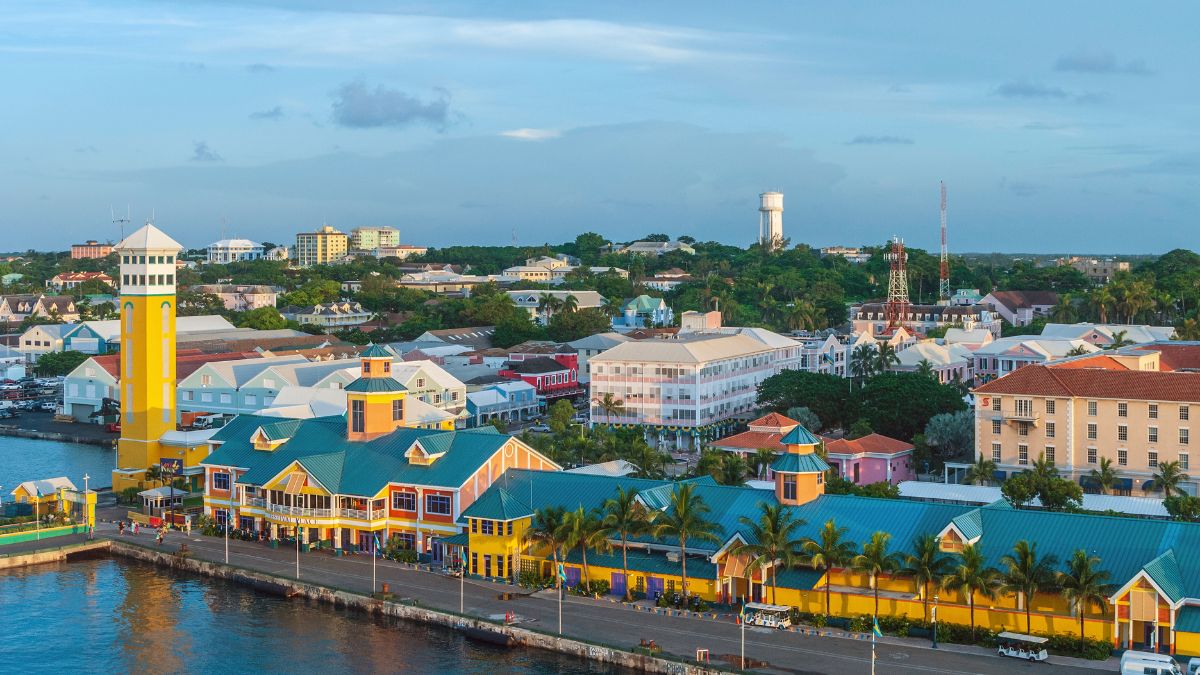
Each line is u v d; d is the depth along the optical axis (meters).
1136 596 114.25
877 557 123.12
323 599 144.12
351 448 166.50
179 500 190.12
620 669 119.81
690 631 125.69
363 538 161.62
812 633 124.12
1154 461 186.12
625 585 139.12
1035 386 194.62
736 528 138.75
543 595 139.88
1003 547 125.62
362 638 131.50
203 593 148.88
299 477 161.75
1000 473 197.38
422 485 154.62
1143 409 186.50
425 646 128.62
